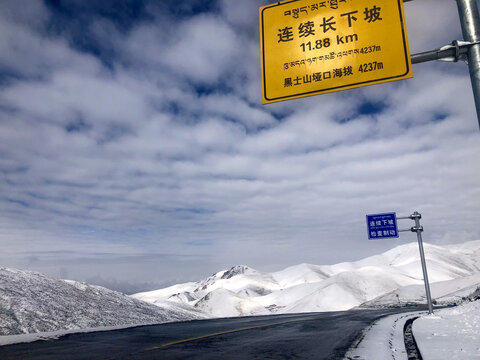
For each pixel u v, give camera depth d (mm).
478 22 4359
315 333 12281
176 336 11664
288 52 5824
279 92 5707
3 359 7395
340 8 5750
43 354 8031
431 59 4891
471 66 4289
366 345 8531
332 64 5551
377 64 5328
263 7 6141
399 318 17969
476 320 12695
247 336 11680
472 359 5867
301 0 5984
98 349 8797
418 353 7219
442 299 54281
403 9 5430
